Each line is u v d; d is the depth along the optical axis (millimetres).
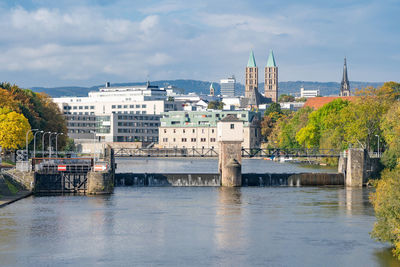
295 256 109062
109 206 159125
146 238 122125
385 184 114625
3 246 115875
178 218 142250
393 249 109500
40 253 111312
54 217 142500
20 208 155000
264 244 117188
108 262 105938
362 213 148375
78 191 186375
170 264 104688
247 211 151625
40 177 186750
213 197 176875
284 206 159375
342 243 117625
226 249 113812
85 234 125438
